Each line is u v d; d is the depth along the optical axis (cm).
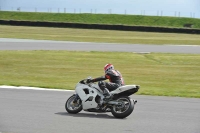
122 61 4025
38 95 2042
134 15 13000
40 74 3184
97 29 8919
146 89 2527
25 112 1519
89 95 1515
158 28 8731
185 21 12562
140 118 1459
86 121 1369
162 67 3734
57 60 3941
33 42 5644
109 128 1252
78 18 12719
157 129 1255
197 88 2678
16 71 3306
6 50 4500
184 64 3981
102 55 4362
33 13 12850
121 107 1456
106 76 1514
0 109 1570
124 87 1463
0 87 2330
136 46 5559
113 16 12912
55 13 12975
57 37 6731
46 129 1209
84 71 3412
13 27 8619
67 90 2306
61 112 1552
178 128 1280
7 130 1180
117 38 6969
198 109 1728
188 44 6219
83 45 5447
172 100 2011
